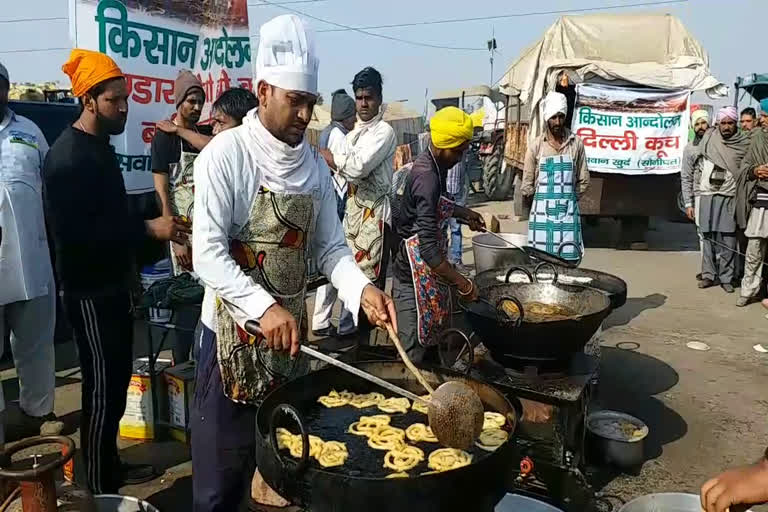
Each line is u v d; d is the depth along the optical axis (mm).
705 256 7262
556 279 3857
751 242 6363
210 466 2295
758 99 11609
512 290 3539
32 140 3475
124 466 3252
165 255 4441
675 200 8938
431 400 1952
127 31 4047
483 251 4953
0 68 3260
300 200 2209
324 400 2457
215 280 2012
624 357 5137
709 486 1513
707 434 3867
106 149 2711
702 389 4516
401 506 1672
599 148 8758
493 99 19500
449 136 3279
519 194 11930
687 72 8547
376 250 4355
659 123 8602
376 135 4133
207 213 2018
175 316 3865
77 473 3273
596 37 9492
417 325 3545
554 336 2777
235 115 3762
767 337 5621
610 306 3072
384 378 2594
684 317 6199
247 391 2234
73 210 2580
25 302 3539
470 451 2070
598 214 9164
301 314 2344
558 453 2963
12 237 3344
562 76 8828
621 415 3699
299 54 1997
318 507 1733
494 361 3117
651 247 9805
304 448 1729
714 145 6887
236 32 5082
